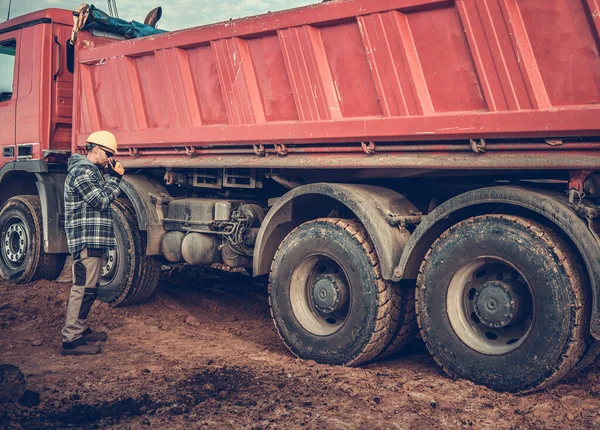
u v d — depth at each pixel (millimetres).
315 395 4703
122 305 7551
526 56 4410
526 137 4477
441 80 4848
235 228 6594
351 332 5289
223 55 6160
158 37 6719
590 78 4215
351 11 5152
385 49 5035
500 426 4117
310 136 5566
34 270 8539
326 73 5473
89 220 6023
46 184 8305
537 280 4453
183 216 7070
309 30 5457
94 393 4816
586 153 4273
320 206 5969
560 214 4371
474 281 4938
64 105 8383
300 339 5637
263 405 4523
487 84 4590
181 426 4176
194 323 7016
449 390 4734
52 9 8297
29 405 4535
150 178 7543
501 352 4660
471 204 4758
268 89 5922
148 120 7113
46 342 6305
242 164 6176
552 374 4418
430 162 4938
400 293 5312
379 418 4273
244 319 7305
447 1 4660
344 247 5324
